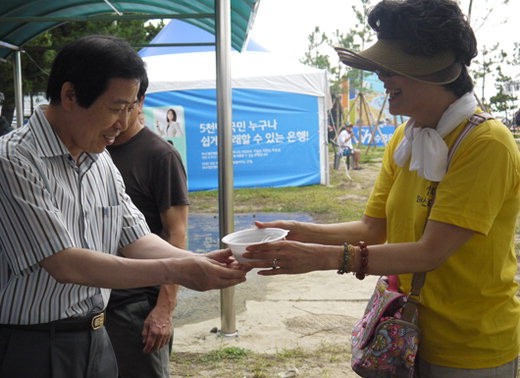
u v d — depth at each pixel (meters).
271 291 6.21
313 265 2.05
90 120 1.89
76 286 2.00
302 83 13.24
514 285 2.12
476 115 2.02
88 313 2.09
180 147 12.46
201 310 5.59
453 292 2.06
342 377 4.12
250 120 13.26
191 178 12.90
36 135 1.92
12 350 1.94
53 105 1.95
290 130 13.48
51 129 1.93
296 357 4.46
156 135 3.03
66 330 2.00
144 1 5.95
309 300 5.86
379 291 2.24
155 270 1.97
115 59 1.82
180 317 5.39
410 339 2.06
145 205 2.96
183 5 6.02
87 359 2.06
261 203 12.10
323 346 4.66
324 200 12.25
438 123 2.04
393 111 2.08
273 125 13.37
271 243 2.03
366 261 2.01
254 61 13.34
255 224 2.40
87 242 2.06
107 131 1.93
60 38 11.09
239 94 13.05
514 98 21.48
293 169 13.73
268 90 13.12
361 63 2.06
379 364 2.09
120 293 2.84
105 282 1.91
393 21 1.96
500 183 1.94
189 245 8.74
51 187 1.91
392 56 1.96
